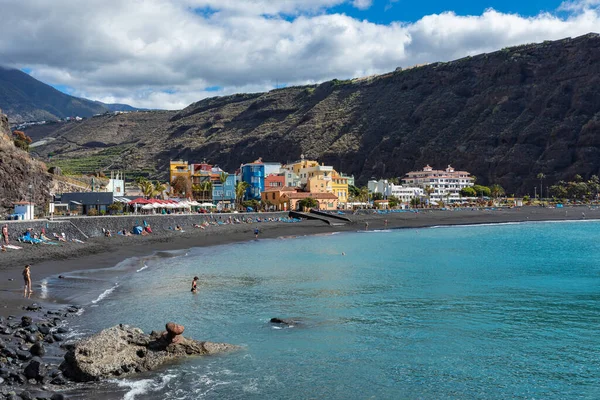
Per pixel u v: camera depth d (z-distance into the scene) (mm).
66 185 120500
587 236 105875
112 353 25578
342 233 119812
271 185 172875
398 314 37625
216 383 24453
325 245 90625
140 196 138750
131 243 80438
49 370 24172
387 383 24922
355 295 44375
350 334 32531
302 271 58375
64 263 57344
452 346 30297
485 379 25500
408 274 56281
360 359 28047
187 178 157250
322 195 163625
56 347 27547
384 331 33250
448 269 60062
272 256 73188
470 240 99688
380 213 162625
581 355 28719
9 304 35906
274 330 33344
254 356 28266
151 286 47594
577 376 25859
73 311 35969
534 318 36438
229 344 29844
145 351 26953
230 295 44062
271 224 124250
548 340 31391
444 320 35906
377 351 29375
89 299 40531
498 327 34188
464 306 40156
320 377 25484
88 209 104938
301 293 45219
